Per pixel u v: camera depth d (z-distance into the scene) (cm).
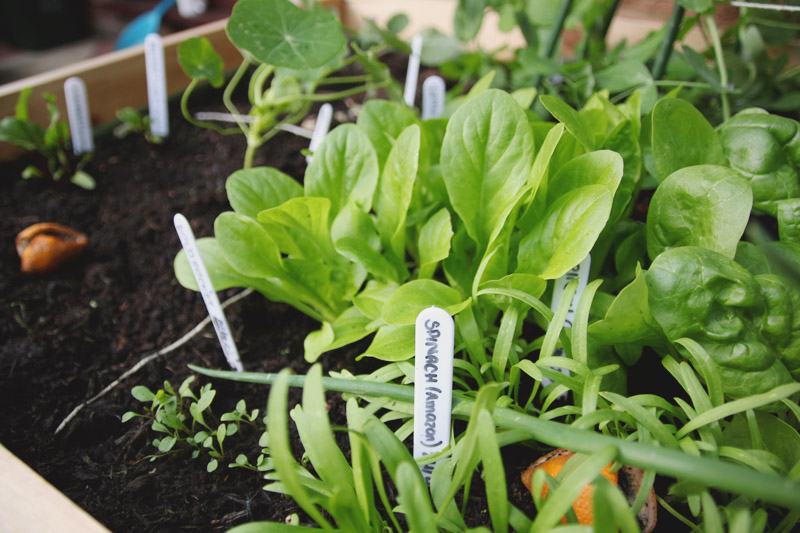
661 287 49
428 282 53
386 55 97
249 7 61
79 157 79
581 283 54
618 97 68
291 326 63
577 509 47
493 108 54
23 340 63
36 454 56
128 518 52
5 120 73
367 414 50
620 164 51
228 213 56
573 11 77
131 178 78
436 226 56
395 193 57
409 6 96
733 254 50
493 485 42
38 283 67
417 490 39
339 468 43
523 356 55
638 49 70
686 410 48
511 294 50
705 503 44
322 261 61
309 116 87
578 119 53
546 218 53
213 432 54
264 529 45
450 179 54
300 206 56
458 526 47
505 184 54
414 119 62
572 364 49
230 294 66
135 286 67
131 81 84
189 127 85
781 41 74
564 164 55
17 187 76
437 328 46
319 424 42
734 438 50
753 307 48
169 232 72
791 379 49
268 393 59
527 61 70
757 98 72
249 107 90
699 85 65
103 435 57
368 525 47
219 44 90
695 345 48
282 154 81
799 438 49
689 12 86
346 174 59
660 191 52
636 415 47
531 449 53
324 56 60
